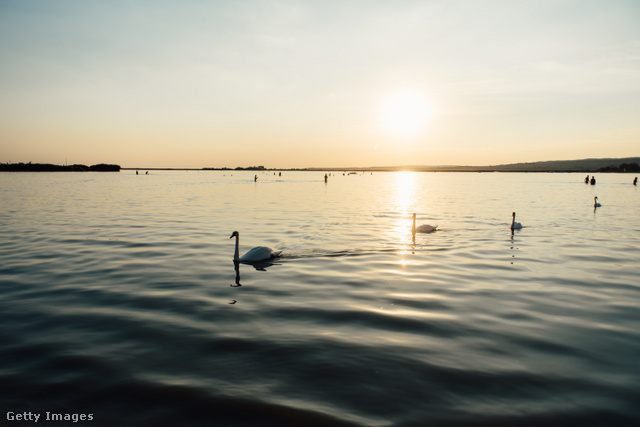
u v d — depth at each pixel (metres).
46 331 10.08
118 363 8.48
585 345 9.45
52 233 24.36
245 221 30.44
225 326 10.46
